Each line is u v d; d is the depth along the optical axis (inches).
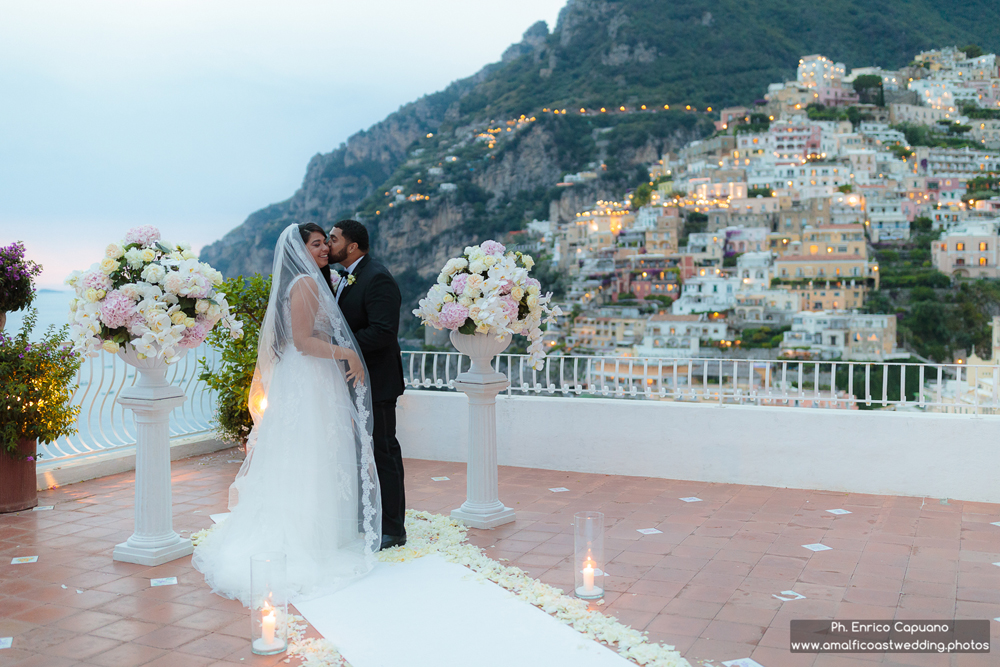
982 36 6279.5
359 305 167.9
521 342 1919.3
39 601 137.9
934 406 219.0
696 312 3528.5
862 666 110.2
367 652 115.5
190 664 111.7
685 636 121.3
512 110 6318.9
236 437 265.7
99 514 199.2
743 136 4879.4
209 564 153.1
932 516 196.5
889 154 4749.0
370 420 163.8
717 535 180.2
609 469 251.9
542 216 5132.9
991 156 4852.4
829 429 225.3
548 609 132.6
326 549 153.9
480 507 190.2
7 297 207.0
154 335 153.8
